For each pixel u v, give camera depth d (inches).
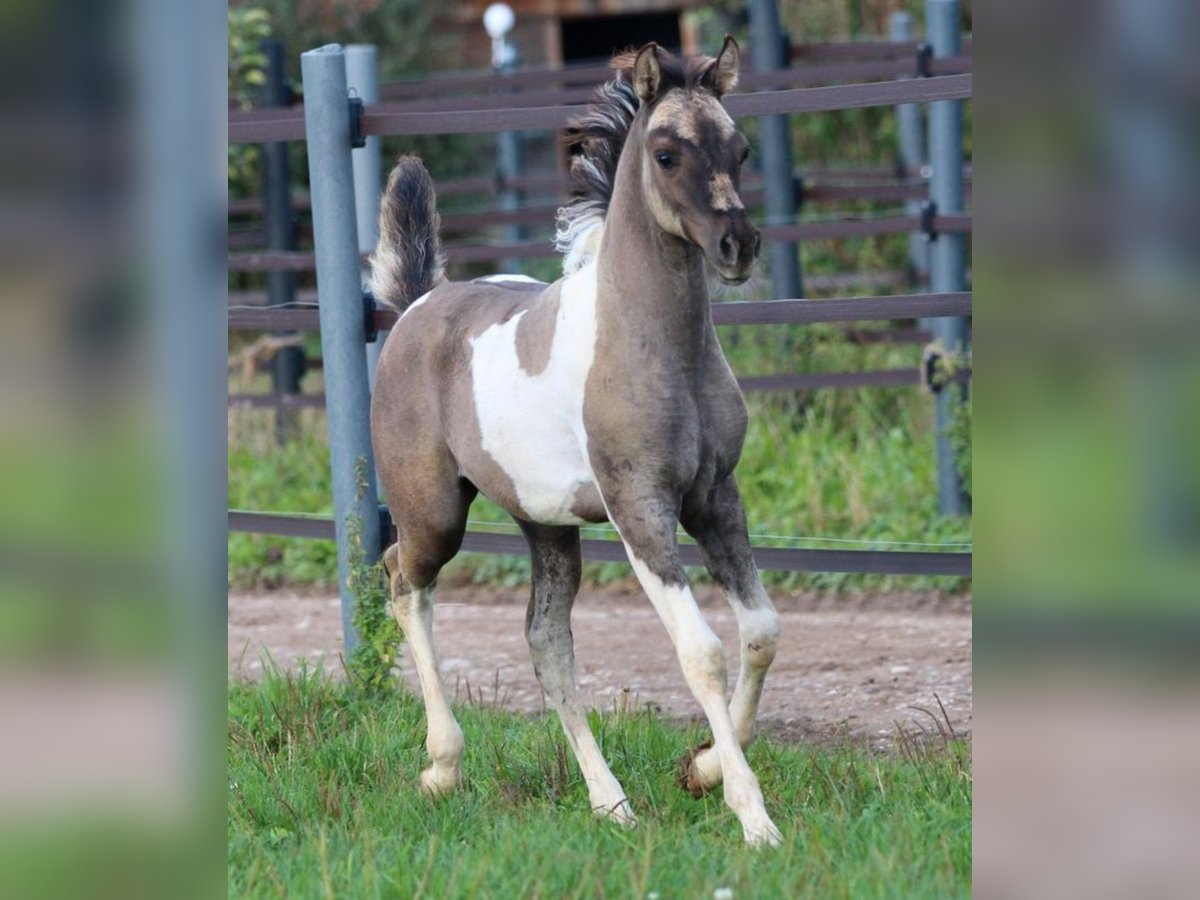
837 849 269.9
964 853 251.9
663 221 281.4
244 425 718.5
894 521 568.4
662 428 291.0
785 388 634.8
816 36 1060.5
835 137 1012.5
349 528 424.2
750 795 282.7
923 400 679.1
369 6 1100.5
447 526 348.2
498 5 1043.3
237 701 395.9
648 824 292.5
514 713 412.2
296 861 284.4
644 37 1315.2
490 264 995.9
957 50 631.8
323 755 358.6
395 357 353.7
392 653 412.5
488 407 325.7
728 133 278.8
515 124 418.0
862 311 400.8
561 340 309.3
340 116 423.2
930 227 578.9
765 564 434.3
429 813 320.8
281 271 740.0
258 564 615.2
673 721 401.7
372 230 484.1
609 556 458.3
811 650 468.1
